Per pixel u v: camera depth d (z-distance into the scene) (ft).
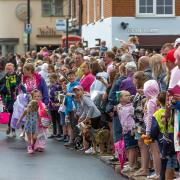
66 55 105.09
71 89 76.74
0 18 274.16
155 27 125.70
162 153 47.44
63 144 79.46
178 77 46.29
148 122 51.08
